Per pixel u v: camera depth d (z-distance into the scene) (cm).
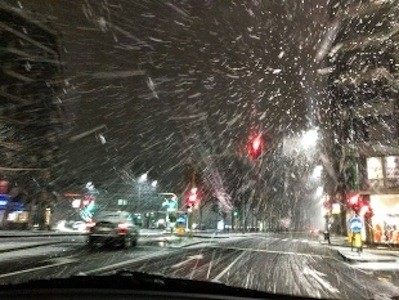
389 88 3194
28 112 4125
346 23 3109
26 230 4359
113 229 1922
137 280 393
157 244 2336
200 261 1401
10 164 4141
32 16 3750
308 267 1394
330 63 3406
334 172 4103
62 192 5631
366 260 1734
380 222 2967
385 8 2905
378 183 3025
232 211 6944
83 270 995
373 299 416
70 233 3725
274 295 387
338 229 5200
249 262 1456
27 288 381
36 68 4066
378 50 3186
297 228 9369
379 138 3138
